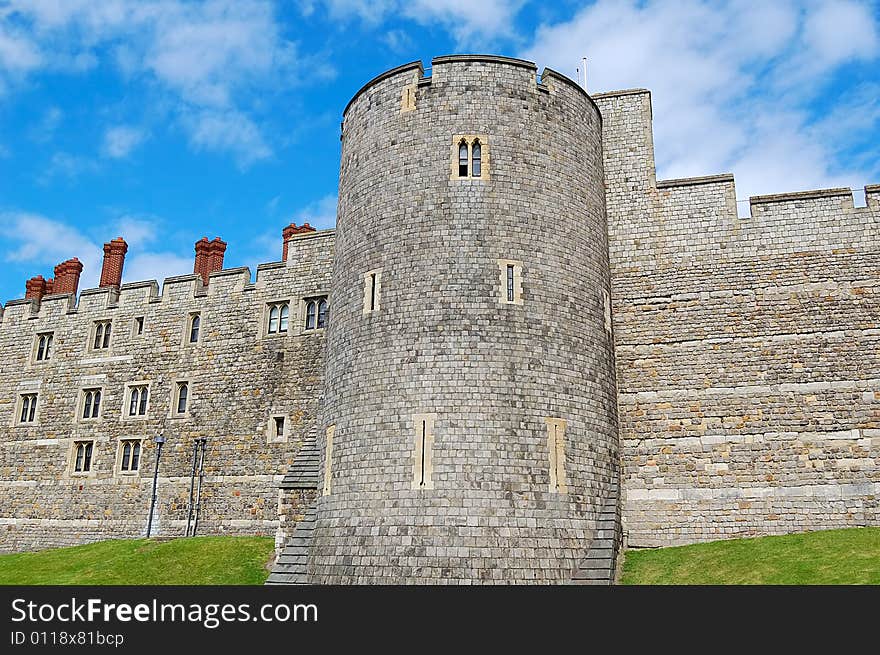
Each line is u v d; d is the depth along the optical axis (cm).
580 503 1847
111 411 3094
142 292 3189
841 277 2186
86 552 2598
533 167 2069
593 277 2094
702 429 2162
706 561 1866
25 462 3192
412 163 2072
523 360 1891
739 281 2256
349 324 2042
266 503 2698
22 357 3353
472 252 1959
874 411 2059
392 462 1830
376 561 1759
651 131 2448
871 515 1992
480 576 1695
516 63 2141
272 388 2812
